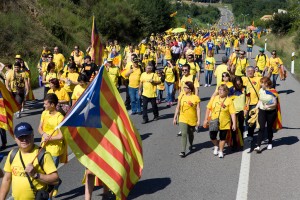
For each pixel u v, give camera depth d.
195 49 27.66
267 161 10.12
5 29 26.73
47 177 5.38
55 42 30.48
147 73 14.48
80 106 6.43
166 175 9.30
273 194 8.17
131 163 7.01
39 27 30.83
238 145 11.02
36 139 12.35
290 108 16.05
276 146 11.31
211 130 10.29
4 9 29.48
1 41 25.94
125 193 6.87
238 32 66.88
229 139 10.77
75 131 6.56
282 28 62.50
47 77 15.38
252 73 12.14
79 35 37.47
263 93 10.71
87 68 14.95
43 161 5.40
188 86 10.51
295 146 11.27
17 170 5.41
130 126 7.14
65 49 31.19
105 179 6.61
